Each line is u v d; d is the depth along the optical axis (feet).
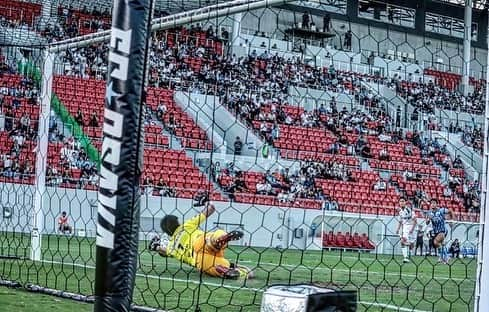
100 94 72.54
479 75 112.78
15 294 22.52
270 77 89.20
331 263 49.83
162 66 80.53
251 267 39.91
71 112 70.90
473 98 98.53
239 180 75.15
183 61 81.87
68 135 69.67
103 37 31.58
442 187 90.68
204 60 83.10
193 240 31.73
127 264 11.29
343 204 77.97
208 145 78.18
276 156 82.17
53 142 68.49
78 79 72.38
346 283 33.65
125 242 11.28
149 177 71.67
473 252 75.15
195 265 31.42
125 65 11.35
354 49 106.63
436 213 62.80
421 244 66.64
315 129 88.94
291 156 84.53
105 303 11.23
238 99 85.35
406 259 57.16
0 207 58.70
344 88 95.71
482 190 14.83
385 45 109.19
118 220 11.27
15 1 47.42
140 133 11.47
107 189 11.31
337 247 74.13
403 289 32.14
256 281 30.89
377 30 108.99
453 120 97.86
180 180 72.69
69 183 65.51
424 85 101.86
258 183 76.84
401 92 100.01
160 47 80.43
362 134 92.17
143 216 65.31
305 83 92.58
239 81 86.02
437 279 39.88
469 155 94.94
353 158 88.28
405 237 58.34
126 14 11.37
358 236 75.87
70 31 48.78
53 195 64.39
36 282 26.00
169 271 33.24
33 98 70.23
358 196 84.48
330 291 10.04
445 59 111.65
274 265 43.39
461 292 31.55
